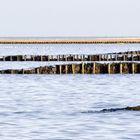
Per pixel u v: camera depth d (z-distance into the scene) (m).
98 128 56.06
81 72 139.38
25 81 120.75
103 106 76.00
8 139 50.16
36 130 54.97
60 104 78.06
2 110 71.06
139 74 137.75
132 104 78.50
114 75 135.75
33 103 79.31
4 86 109.44
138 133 53.12
